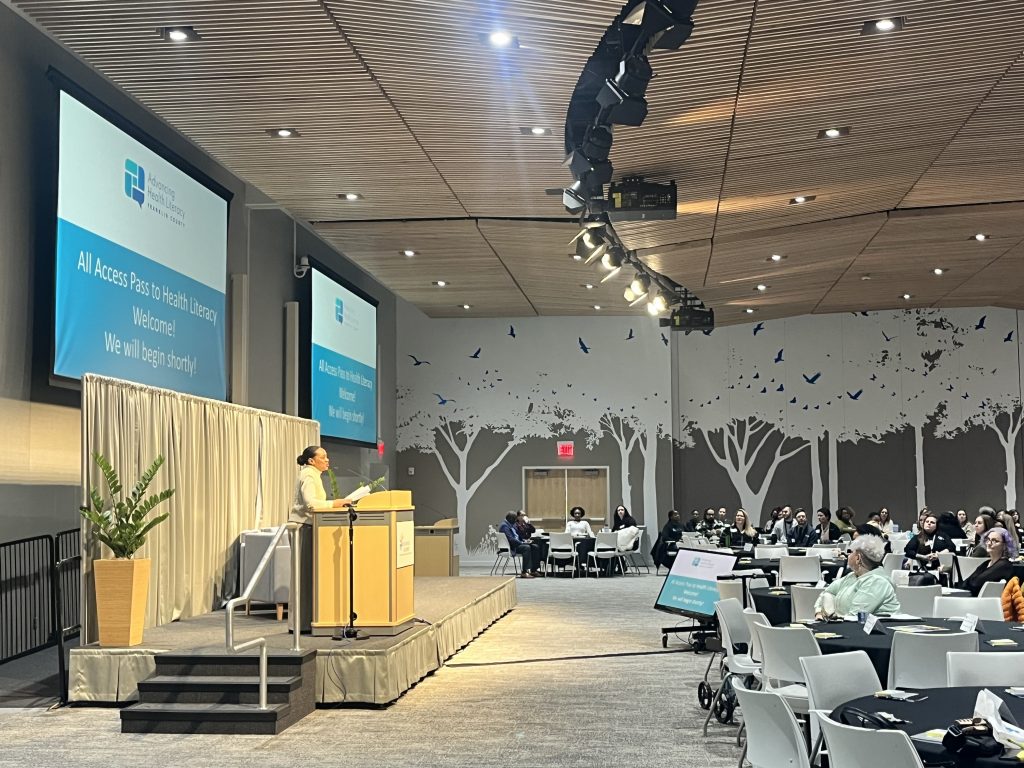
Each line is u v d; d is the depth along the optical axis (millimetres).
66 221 8758
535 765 5801
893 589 6891
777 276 17094
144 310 10094
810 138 9891
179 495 9953
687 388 22188
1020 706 3770
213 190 11773
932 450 21578
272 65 7906
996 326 21531
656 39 6617
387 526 8180
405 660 7953
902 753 3088
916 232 14352
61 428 9422
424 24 7109
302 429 13797
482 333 21922
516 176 11086
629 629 11812
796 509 21781
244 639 8109
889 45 7711
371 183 11398
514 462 21656
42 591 9055
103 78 10180
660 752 6078
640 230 13227
